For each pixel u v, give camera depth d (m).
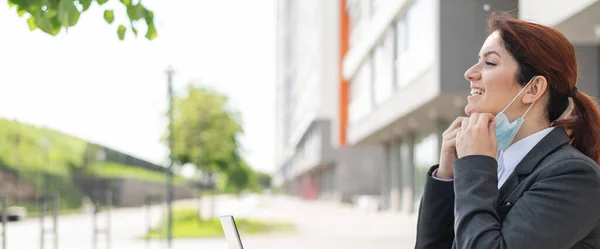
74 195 59.34
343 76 38.91
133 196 69.69
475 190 1.92
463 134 2.02
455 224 1.94
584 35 10.78
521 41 2.00
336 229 25.33
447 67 17.22
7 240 23.80
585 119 2.12
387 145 39.06
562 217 1.85
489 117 2.01
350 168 54.12
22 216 40.00
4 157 52.22
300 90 79.88
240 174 59.44
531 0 10.30
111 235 24.59
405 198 34.72
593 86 12.00
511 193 1.98
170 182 18.98
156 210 57.66
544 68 1.99
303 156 76.69
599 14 9.12
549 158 1.96
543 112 2.05
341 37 38.88
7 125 53.28
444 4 17.20
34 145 56.41
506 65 2.02
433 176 2.26
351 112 37.44
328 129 54.31
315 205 59.34
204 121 30.75
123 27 4.00
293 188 115.00
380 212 39.09
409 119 26.16
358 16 34.47
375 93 29.59
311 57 62.19
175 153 30.27
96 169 65.31
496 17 2.10
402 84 23.75
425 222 2.24
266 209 50.06
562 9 9.38
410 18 22.48
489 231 1.86
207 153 30.61
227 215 2.30
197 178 31.56
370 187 54.00
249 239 20.86
